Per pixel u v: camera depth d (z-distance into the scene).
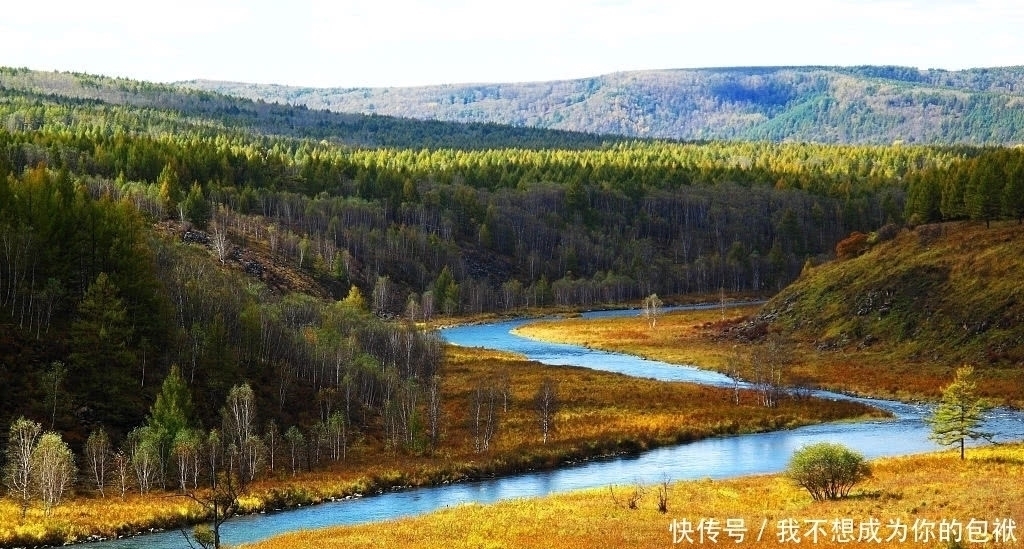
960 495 55.84
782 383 113.69
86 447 69.94
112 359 81.81
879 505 55.19
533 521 55.97
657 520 54.66
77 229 92.31
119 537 58.22
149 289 89.94
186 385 79.56
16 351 79.69
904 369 118.19
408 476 73.94
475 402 90.44
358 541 52.81
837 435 89.06
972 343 118.12
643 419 95.62
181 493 66.62
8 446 68.19
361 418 91.06
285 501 66.81
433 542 51.56
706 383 120.75
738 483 67.25
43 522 58.00
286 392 91.00
